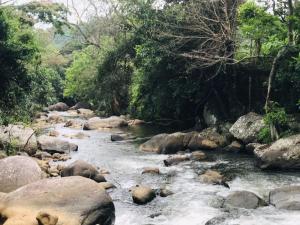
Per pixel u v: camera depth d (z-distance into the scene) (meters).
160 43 19.03
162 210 8.64
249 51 16.75
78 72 34.66
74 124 24.98
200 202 9.07
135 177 11.47
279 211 8.24
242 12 15.13
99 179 10.80
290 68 14.36
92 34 32.16
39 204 7.11
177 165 12.88
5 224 6.35
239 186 10.24
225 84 19.00
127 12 20.80
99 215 7.25
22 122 16.42
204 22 17.48
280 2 15.02
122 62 25.14
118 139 18.58
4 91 13.98
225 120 18.36
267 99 14.22
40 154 14.34
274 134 13.58
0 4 15.52
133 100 25.14
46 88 16.38
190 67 17.95
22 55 13.91
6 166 9.40
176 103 21.36
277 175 11.28
